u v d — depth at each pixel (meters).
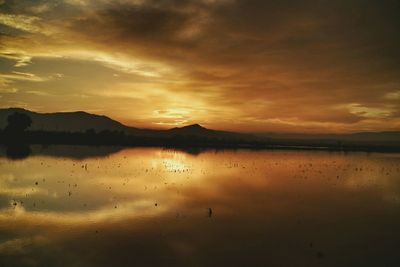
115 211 21.33
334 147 173.38
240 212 22.23
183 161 59.91
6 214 19.81
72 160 51.25
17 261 13.36
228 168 50.31
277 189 32.06
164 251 14.79
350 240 16.86
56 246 15.05
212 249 15.22
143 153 78.25
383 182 39.09
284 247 15.72
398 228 19.05
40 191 26.59
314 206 24.64
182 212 21.69
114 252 14.52
